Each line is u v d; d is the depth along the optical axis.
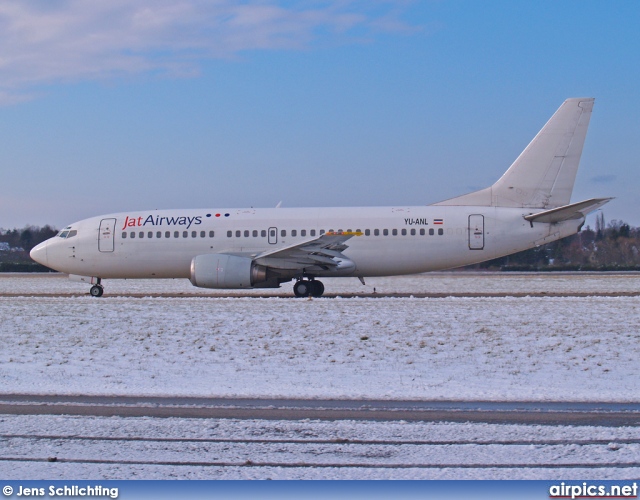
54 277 76.19
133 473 11.84
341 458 12.43
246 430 14.22
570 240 114.06
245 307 34.41
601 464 12.05
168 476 11.70
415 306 34.00
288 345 24.73
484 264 97.25
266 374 20.39
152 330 28.12
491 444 13.15
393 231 41.31
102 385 19.02
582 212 39.81
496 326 27.70
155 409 16.14
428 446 13.04
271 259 40.38
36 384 19.23
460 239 40.97
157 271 44.00
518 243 40.91
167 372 20.89
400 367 21.14
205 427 14.46
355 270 41.78
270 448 13.03
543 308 32.94
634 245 106.56
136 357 23.34
